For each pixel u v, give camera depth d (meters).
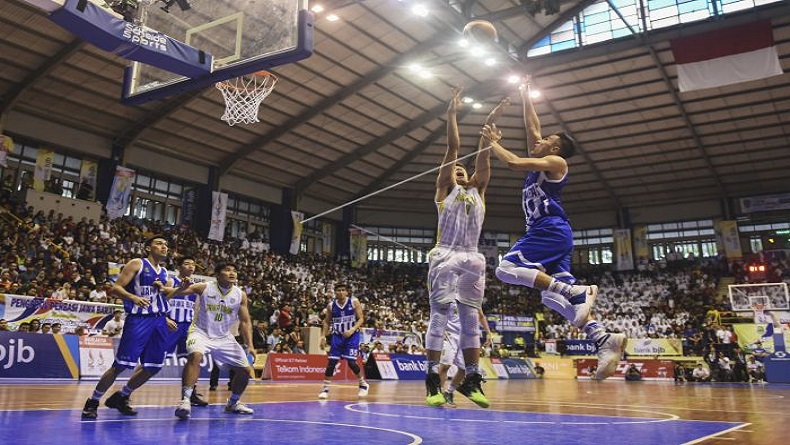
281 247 30.09
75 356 12.16
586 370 25.61
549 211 4.17
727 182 32.91
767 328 24.08
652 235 36.19
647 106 26.52
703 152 29.55
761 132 27.86
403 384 15.45
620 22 22.53
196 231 26.56
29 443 3.40
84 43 18.41
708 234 34.62
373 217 35.59
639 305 31.91
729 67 19.84
